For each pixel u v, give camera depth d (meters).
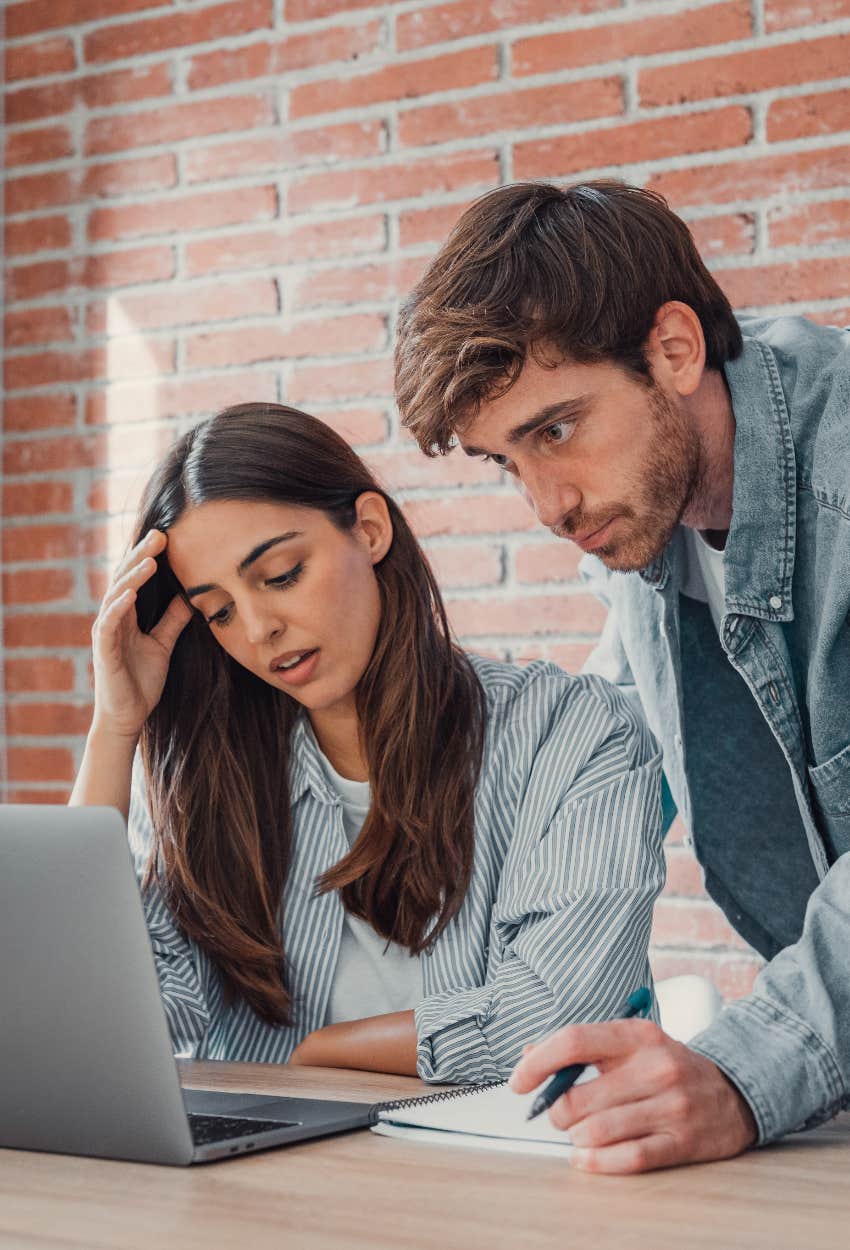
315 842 1.49
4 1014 0.95
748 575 1.36
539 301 1.23
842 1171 0.88
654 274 1.28
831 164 2.09
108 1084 0.92
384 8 2.39
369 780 1.48
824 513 1.33
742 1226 0.76
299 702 1.53
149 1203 0.83
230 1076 1.25
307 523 1.42
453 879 1.43
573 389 1.25
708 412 1.35
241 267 2.51
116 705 1.51
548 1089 0.91
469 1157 0.92
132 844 1.61
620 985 1.29
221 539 1.40
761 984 1.00
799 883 1.57
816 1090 0.95
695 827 1.57
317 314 2.45
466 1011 1.26
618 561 1.32
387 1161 0.91
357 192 2.41
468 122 2.33
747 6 2.14
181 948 1.49
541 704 1.49
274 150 2.48
